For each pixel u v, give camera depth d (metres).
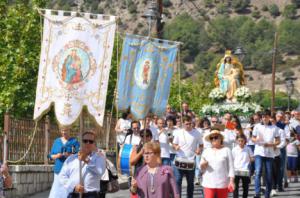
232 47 152.88
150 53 16.30
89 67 12.13
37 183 20.44
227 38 154.62
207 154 14.03
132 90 16.25
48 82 12.12
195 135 17.28
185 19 154.12
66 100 12.05
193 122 18.78
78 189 11.53
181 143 17.25
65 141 14.65
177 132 17.31
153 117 19.58
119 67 16.28
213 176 13.95
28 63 26.47
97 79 12.13
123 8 151.62
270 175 18.97
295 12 169.12
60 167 14.49
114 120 30.00
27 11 27.73
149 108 16.23
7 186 10.94
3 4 28.17
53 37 12.16
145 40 16.30
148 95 16.22
